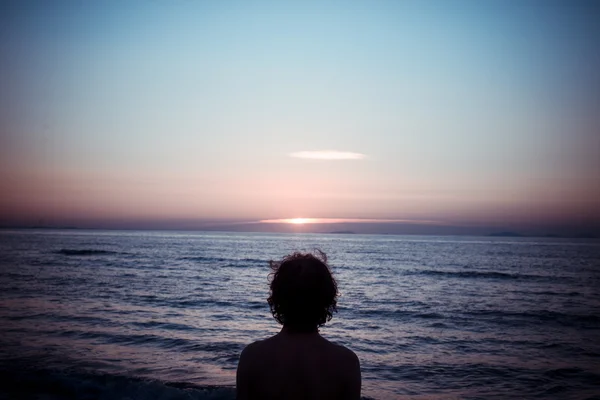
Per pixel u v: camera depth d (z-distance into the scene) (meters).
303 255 1.99
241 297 18.95
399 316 15.01
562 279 29.58
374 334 11.99
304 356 1.80
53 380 7.20
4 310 14.44
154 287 22.09
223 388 6.89
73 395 6.71
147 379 7.38
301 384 1.77
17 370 7.69
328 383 1.78
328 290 1.89
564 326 13.40
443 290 23.02
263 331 11.95
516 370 8.55
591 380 7.95
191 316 14.19
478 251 75.12
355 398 1.80
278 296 1.88
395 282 26.95
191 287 22.44
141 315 14.08
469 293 21.78
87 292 19.59
